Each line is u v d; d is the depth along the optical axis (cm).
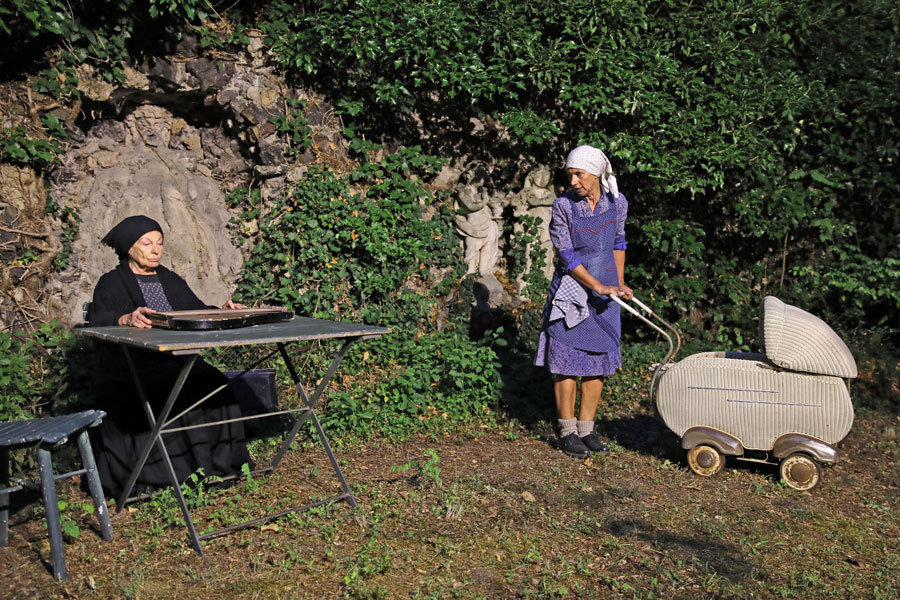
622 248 498
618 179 787
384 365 635
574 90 723
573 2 708
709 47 725
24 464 423
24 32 548
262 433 502
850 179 762
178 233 671
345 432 509
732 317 772
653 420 577
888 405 628
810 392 432
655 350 738
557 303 474
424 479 430
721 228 793
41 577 312
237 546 341
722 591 305
